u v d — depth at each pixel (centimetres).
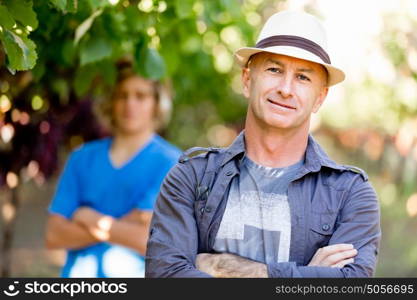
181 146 1116
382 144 813
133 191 541
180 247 345
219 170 354
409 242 960
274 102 341
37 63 469
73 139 712
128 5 443
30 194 1584
